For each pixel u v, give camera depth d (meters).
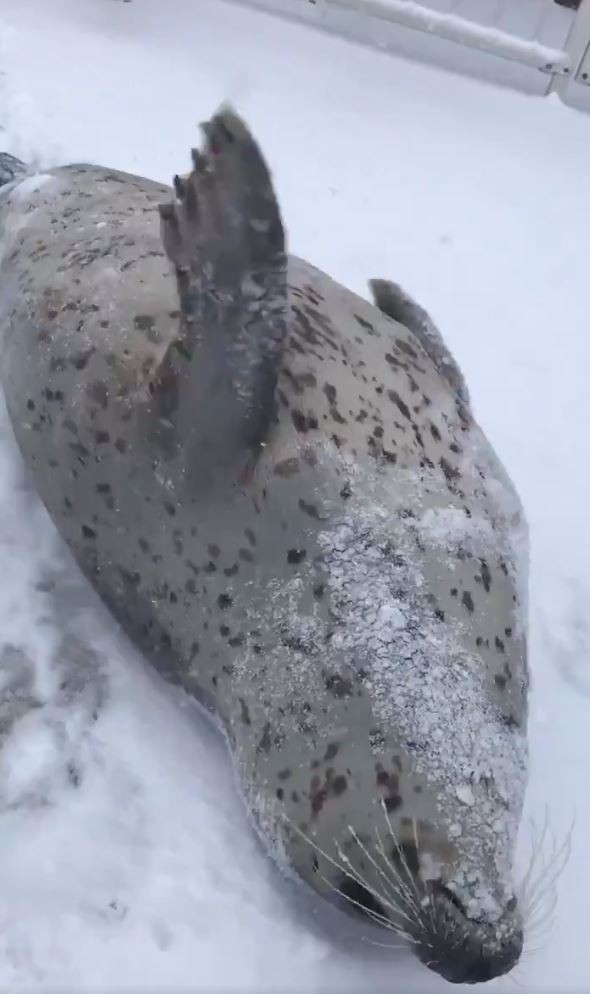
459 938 1.22
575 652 1.70
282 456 1.35
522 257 2.37
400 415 1.44
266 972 1.33
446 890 1.22
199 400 1.32
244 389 1.30
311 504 1.34
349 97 2.76
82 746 1.45
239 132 1.21
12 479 1.67
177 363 1.33
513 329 2.17
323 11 2.97
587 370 2.13
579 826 1.51
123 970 1.31
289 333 1.41
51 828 1.38
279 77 2.76
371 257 2.24
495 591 1.38
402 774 1.25
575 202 2.60
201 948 1.33
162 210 1.29
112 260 1.58
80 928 1.33
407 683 1.27
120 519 1.47
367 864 1.26
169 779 1.44
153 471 1.42
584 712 1.63
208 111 2.56
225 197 1.23
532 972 1.38
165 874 1.37
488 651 1.34
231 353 1.28
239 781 1.39
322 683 1.30
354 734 1.28
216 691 1.42
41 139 2.33
